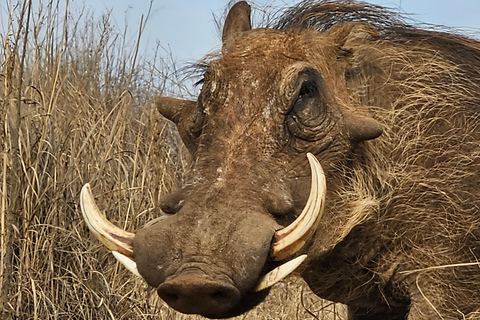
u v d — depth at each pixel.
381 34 5.78
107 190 7.03
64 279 6.41
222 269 3.91
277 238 4.13
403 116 5.34
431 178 5.25
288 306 7.50
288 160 4.68
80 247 6.52
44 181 6.60
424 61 5.61
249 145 4.61
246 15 5.76
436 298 5.22
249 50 4.96
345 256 5.36
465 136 5.33
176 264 3.96
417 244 5.27
